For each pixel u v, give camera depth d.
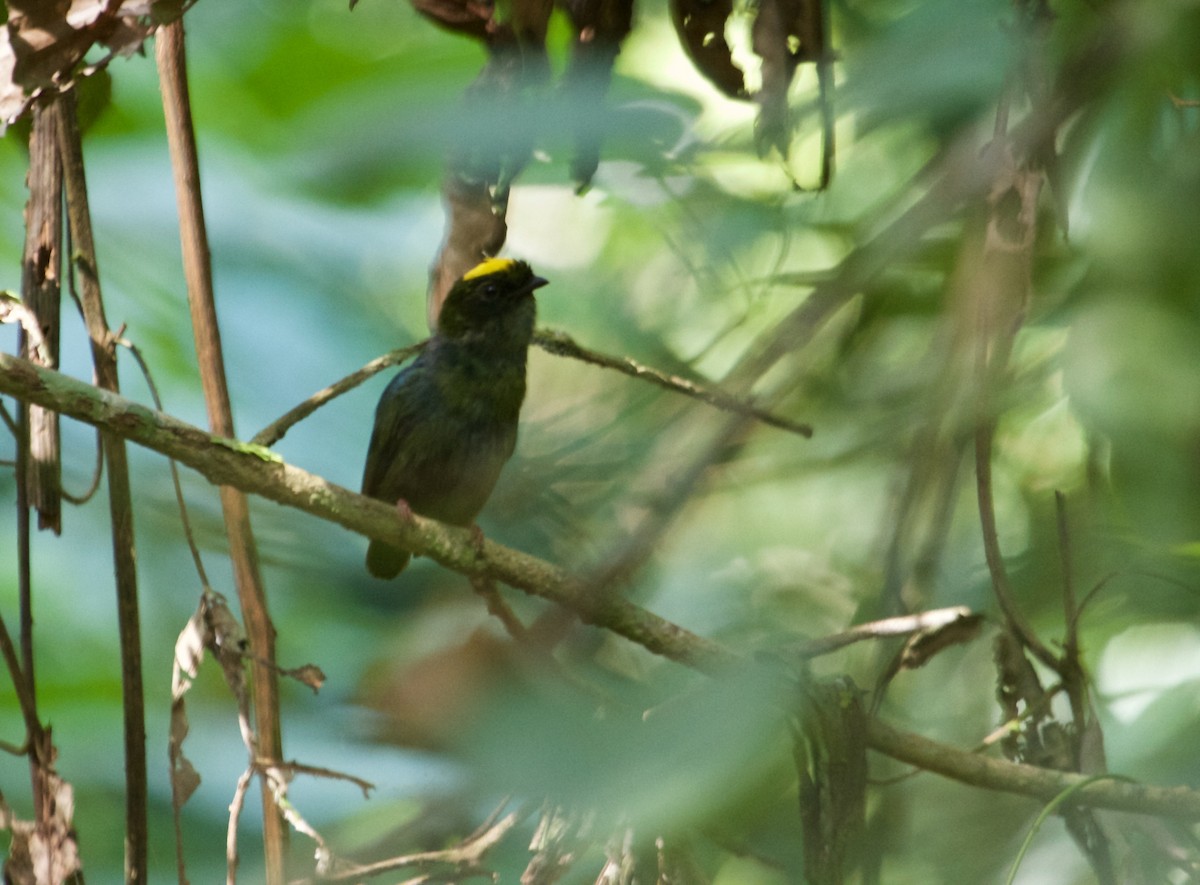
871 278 8.23
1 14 8.05
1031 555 9.70
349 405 12.85
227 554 12.08
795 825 8.45
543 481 11.14
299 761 8.12
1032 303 10.03
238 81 10.58
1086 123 8.68
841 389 11.09
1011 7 6.91
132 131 11.91
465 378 11.41
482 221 7.97
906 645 7.97
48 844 7.13
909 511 9.14
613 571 6.92
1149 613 8.68
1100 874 7.62
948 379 8.78
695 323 12.55
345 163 5.35
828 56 7.39
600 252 13.22
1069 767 7.91
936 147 10.01
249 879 7.16
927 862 9.20
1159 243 8.37
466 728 4.23
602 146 7.77
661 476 10.79
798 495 12.16
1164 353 8.21
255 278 12.47
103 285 12.51
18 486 7.54
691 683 7.31
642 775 4.02
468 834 7.24
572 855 6.41
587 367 12.94
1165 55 8.33
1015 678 8.04
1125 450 8.32
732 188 10.77
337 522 7.80
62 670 11.40
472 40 8.31
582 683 5.87
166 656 11.48
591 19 7.25
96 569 12.23
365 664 9.70
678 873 6.53
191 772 6.88
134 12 6.67
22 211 11.80
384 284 12.81
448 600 10.55
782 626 11.07
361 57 10.27
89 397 6.88
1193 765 8.00
